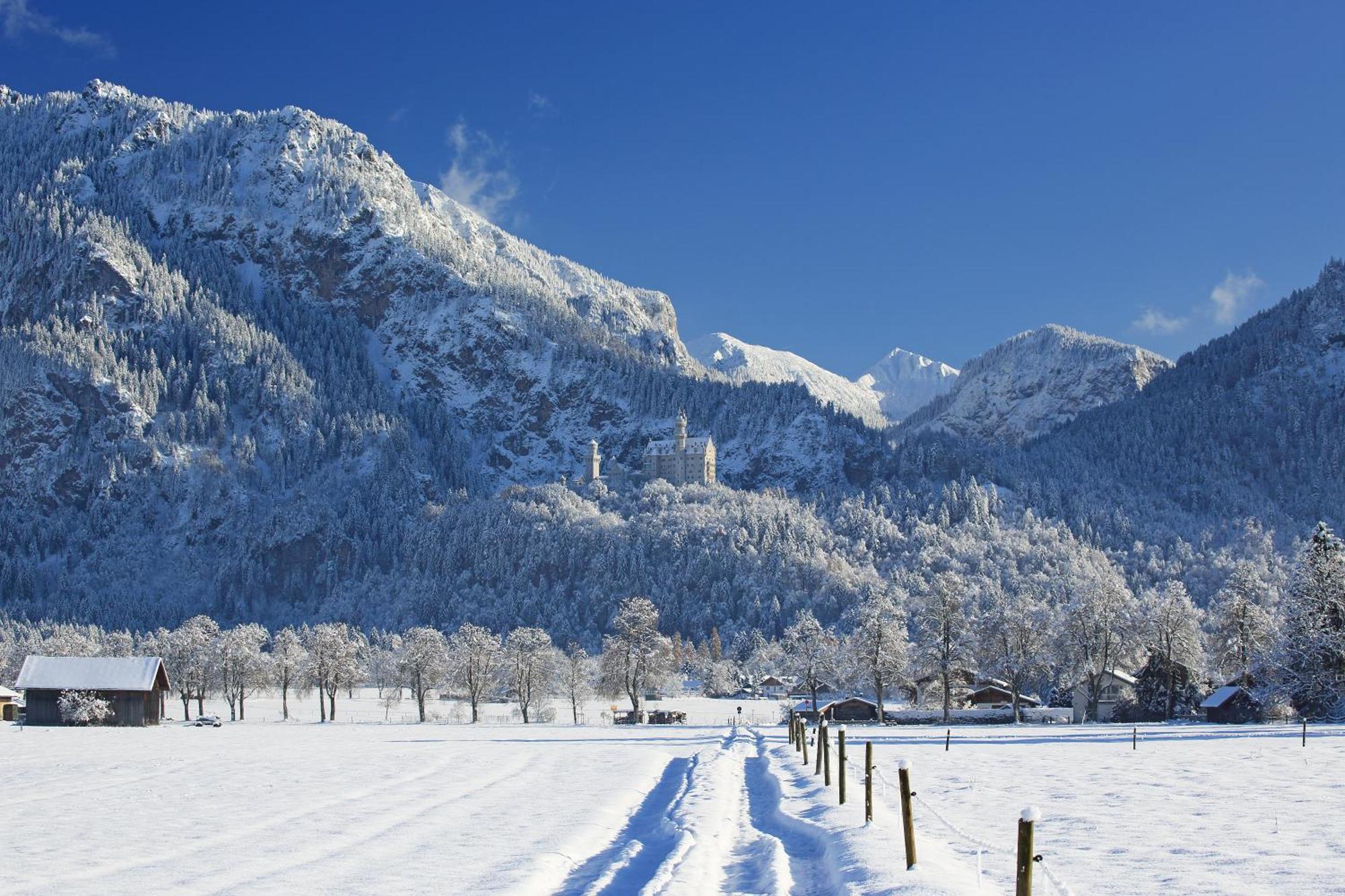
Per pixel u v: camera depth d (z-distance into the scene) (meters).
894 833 30.84
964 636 138.75
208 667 169.00
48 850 35.00
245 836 37.41
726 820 37.84
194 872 29.94
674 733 115.69
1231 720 120.25
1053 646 141.38
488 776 60.53
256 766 70.75
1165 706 134.62
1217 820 35.50
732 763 65.62
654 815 41.94
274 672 171.88
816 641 159.88
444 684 174.12
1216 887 24.16
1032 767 58.91
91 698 142.00
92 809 46.97
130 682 143.75
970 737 95.50
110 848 35.28
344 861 31.27
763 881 26.64
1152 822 35.25
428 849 33.25
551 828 37.66
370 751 86.56
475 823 39.28
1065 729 110.81
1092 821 35.56
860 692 170.50
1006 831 33.75
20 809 47.50
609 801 45.84
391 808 44.84
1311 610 103.44
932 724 136.12
